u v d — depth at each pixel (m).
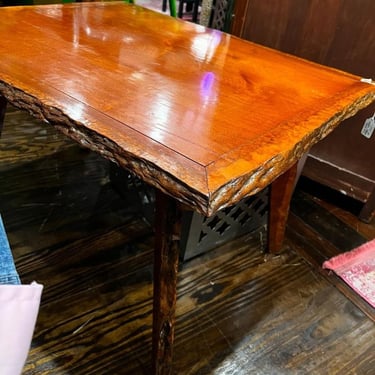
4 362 0.42
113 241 1.25
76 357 0.92
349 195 1.49
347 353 1.01
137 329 1.00
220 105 0.76
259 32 1.47
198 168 0.57
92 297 1.07
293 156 0.68
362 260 1.31
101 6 1.29
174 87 0.80
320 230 1.44
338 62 1.35
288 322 1.07
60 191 1.43
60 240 1.23
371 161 1.41
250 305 1.11
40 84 0.74
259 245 1.32
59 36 0.99
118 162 0.62
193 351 0.97
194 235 1.16
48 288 1.07
